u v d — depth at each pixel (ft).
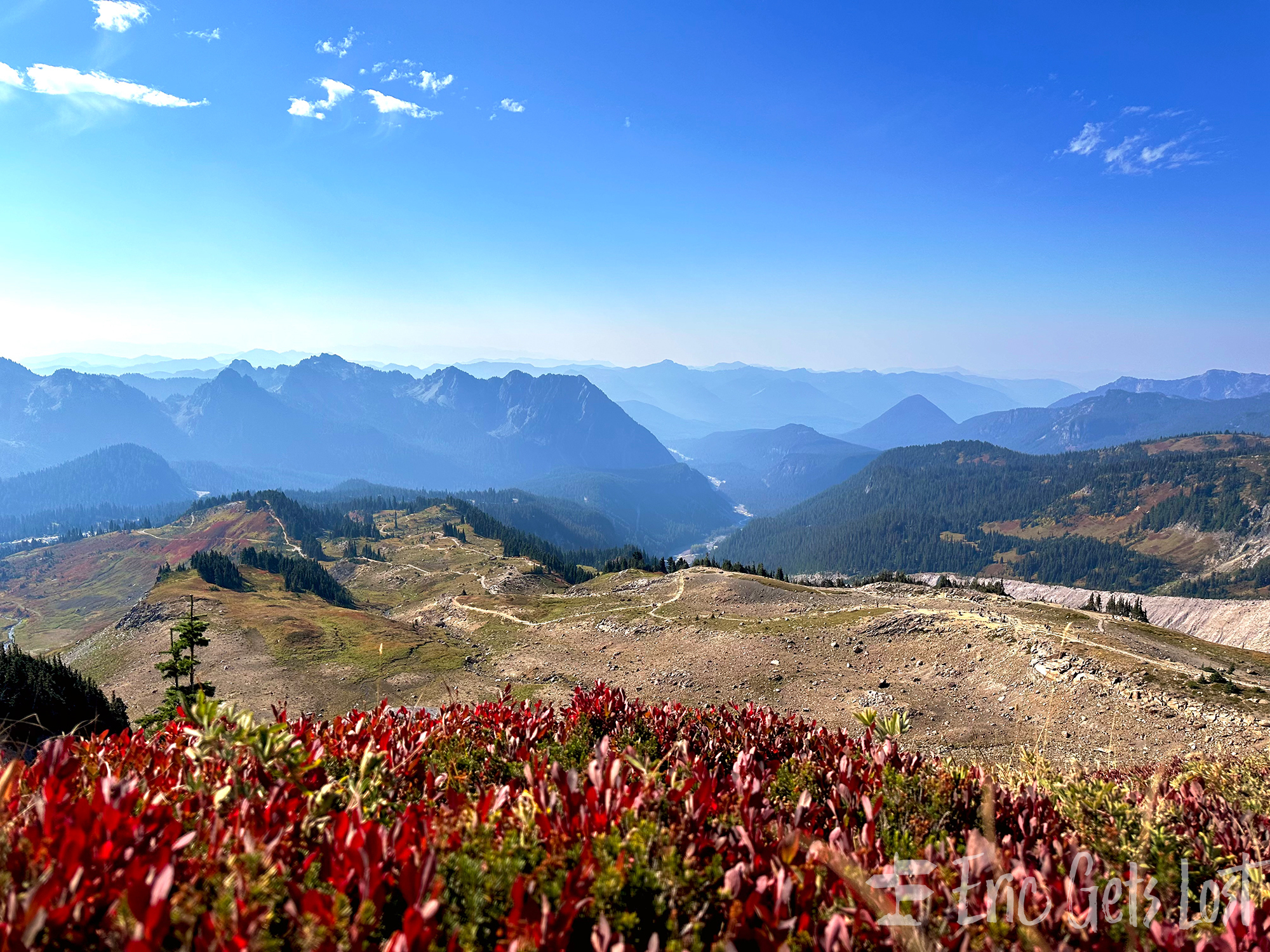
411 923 8.73
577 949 10.60
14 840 10.34
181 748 18.03
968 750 93.76
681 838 12.57
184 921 8.76
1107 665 112.98
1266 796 24.29
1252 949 11.16
